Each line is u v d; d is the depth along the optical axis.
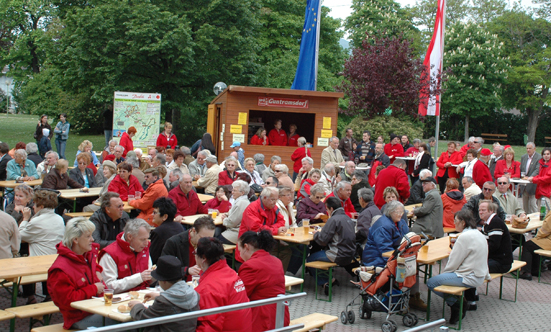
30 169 11.59
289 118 18.44
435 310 7.25
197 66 25.03
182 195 8.64
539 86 40.56
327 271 7.75
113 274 5.34
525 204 13.06
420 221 8.76
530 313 7.25
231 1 25.02
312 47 17.48
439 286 6.55
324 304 7.30
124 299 4.85
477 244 6.49
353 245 7.41
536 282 8.95
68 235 4.81
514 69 39.16
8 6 36.16
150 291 5.10
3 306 6.48
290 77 30.06
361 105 19.67
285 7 33.72
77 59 23.94
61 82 27.31
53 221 6.49
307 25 17.52
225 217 8.18
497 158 13.88
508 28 43.12
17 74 38.34
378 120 19.19
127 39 23.36
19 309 5.15
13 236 6.09
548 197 12.44
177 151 11.62
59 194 8.66
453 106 38.47
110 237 6.73
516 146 38.03
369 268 6.70
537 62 41.94
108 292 5.09
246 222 7.43
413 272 6.20
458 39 39.62
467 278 6.48
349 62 19.98
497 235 7.45
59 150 20.38
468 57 37.66
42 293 7.17
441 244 7.78
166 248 5.98
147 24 22.48
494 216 7.56
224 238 7.88
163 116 28.83
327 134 16.30
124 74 24.47
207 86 26.50
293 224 8.49
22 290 7.13
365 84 19.47
